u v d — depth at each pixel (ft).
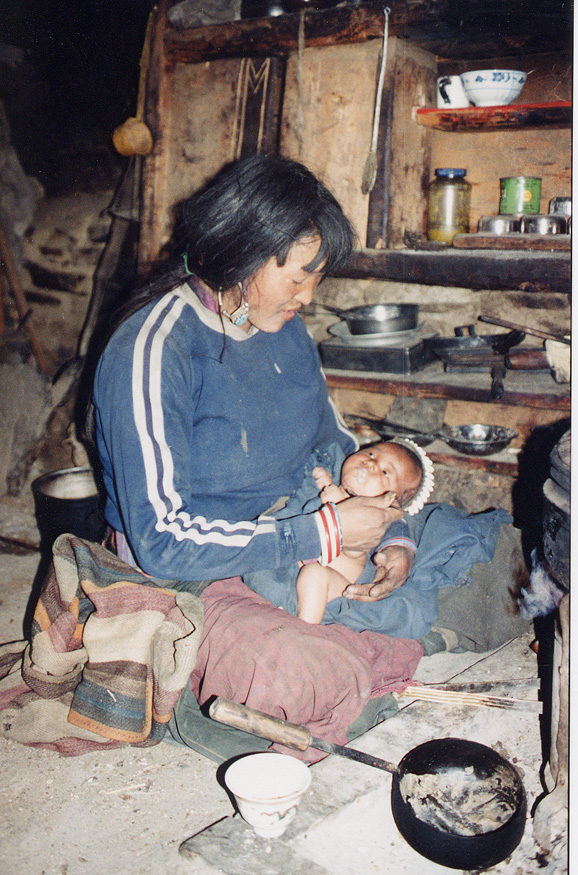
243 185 5.08
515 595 7.26
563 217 8.63
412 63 9.37
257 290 5.34
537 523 8.79
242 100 10.16
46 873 4.70
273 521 5.62
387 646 6.41
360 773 5.06
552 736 5.06
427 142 9.98
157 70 10.57
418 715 5.67
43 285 13.33
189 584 6.08
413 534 7.30
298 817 4.68
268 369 6.17
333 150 9.53
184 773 5.69
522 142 9.59
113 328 5.95
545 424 9.84
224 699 4.75
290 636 5.46
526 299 9.89
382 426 9.73
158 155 10.75
